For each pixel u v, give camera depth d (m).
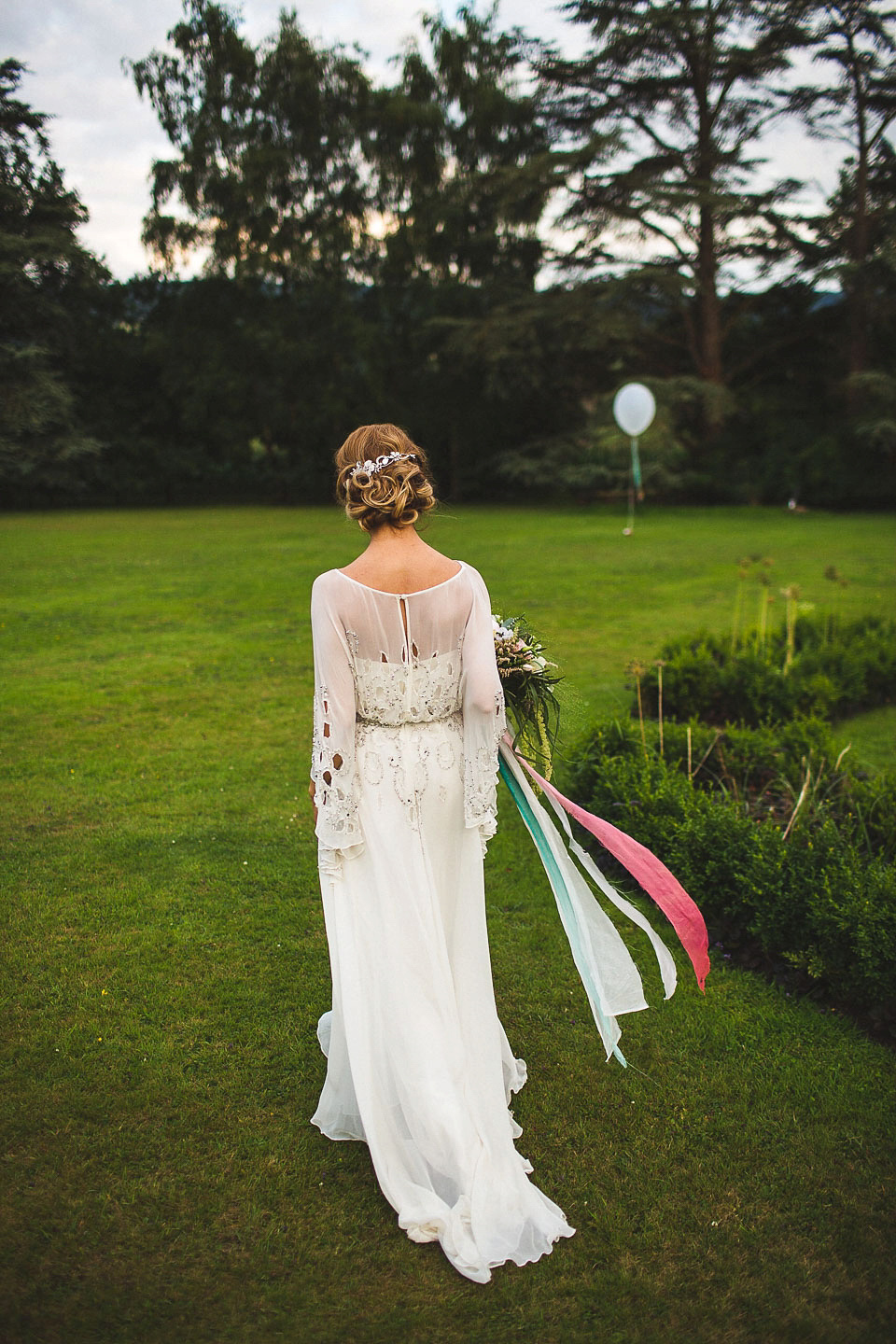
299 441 34.41
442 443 35.47
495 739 2.28
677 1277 2.09
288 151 31.58
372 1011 2.29
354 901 2.32
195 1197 2.29
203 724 6.35
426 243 32.03
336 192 33.00
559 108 29.27
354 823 2.24
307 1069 2.79
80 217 31.58
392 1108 2.26
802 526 22.06
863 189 28.23
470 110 31.22
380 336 32.56
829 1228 2.23
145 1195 2.29
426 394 34.00
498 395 32.72
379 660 2.21
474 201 31.59
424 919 2.26
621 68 28.05
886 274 27.19
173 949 3.46
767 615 10.48
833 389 30.25
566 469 30.84
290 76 30.88
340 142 31.91
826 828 3.72
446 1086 2.20
